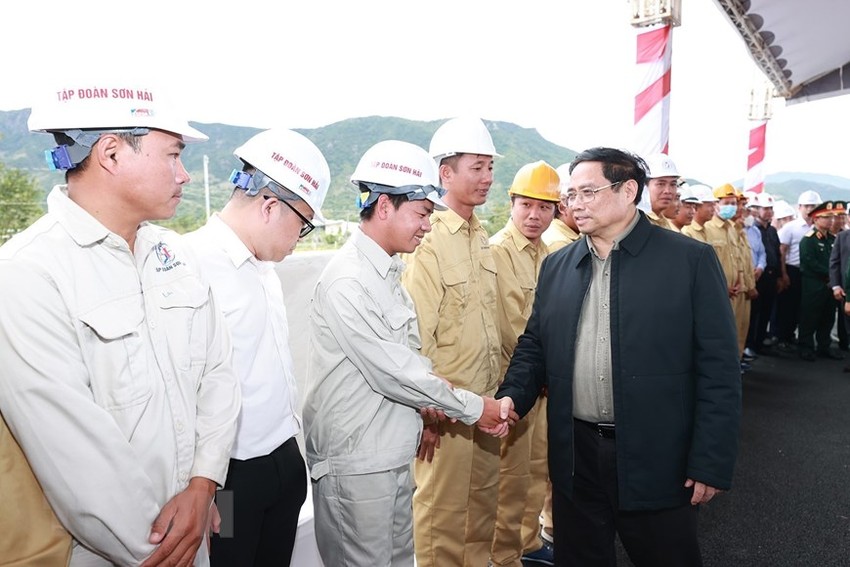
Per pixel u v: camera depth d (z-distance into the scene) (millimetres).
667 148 3754
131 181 900
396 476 1424
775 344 6750
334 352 1381
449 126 1878
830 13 5266
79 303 880
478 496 1996
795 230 6461
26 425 830
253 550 1285
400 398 1364
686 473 1447
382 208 1400
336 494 1393
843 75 7590
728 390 1392
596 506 1620
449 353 1831
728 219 5047
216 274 1209
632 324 1444
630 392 1443
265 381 1275
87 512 852
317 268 2316
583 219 1498
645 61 3705
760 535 2566
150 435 943
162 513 958
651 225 1516
